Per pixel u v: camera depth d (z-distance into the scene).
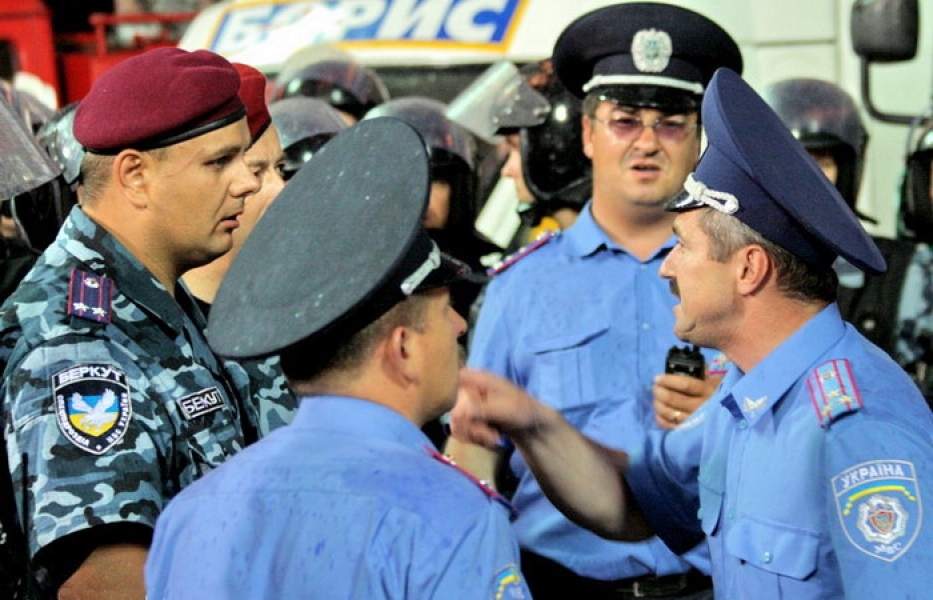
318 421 5.72
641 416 9.86
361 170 5.77
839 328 6.79
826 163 12.81
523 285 10.40
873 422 6.34
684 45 10.21
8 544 6.98
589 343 10.06
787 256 6.72
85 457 6.84
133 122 7.35
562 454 7.88
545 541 9.81
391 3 17.27
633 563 9.53
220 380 7.72
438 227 12.44
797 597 6.53
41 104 14.37
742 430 6.92
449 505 5.38
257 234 5.93
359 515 5.41
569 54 10.62
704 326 6.92
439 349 5.75
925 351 11.95
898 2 15.16
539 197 12.16
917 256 12.27
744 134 6.72
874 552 6.16
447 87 16.64
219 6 18.39
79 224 7.48
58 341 7.07
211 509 5.71
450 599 5.26
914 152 12.33
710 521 7.21
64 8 22.66
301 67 15.23
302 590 5.41
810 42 16.28
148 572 5.91
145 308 7.38
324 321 5.43
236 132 7.57
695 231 6.88
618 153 10.17
